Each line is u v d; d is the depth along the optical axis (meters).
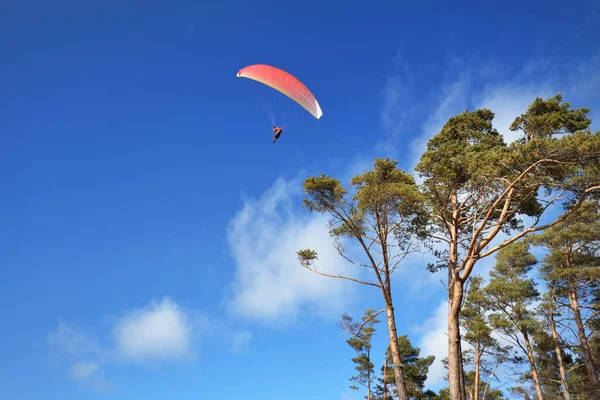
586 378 24.88
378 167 18.84
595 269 23.50
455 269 17.36
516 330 25.27
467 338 26.17
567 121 16.91
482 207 18.39
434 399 32.94
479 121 22.52
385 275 18.88
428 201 18.33
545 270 26.33
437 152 19.11
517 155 14.61
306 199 20.27
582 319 24.61
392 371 33.88
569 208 17.48
